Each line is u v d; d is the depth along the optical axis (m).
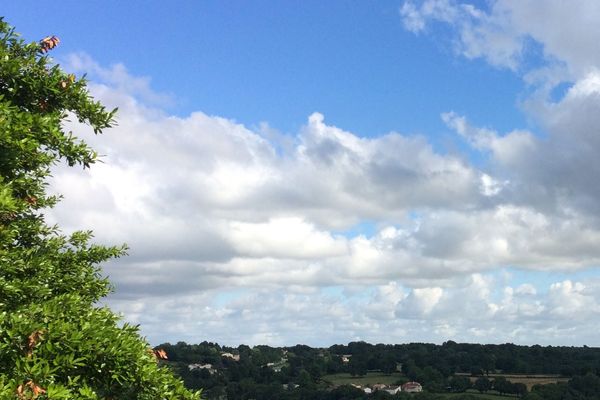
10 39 10.78
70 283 12.11
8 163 9.80
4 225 9.79
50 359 8.43
